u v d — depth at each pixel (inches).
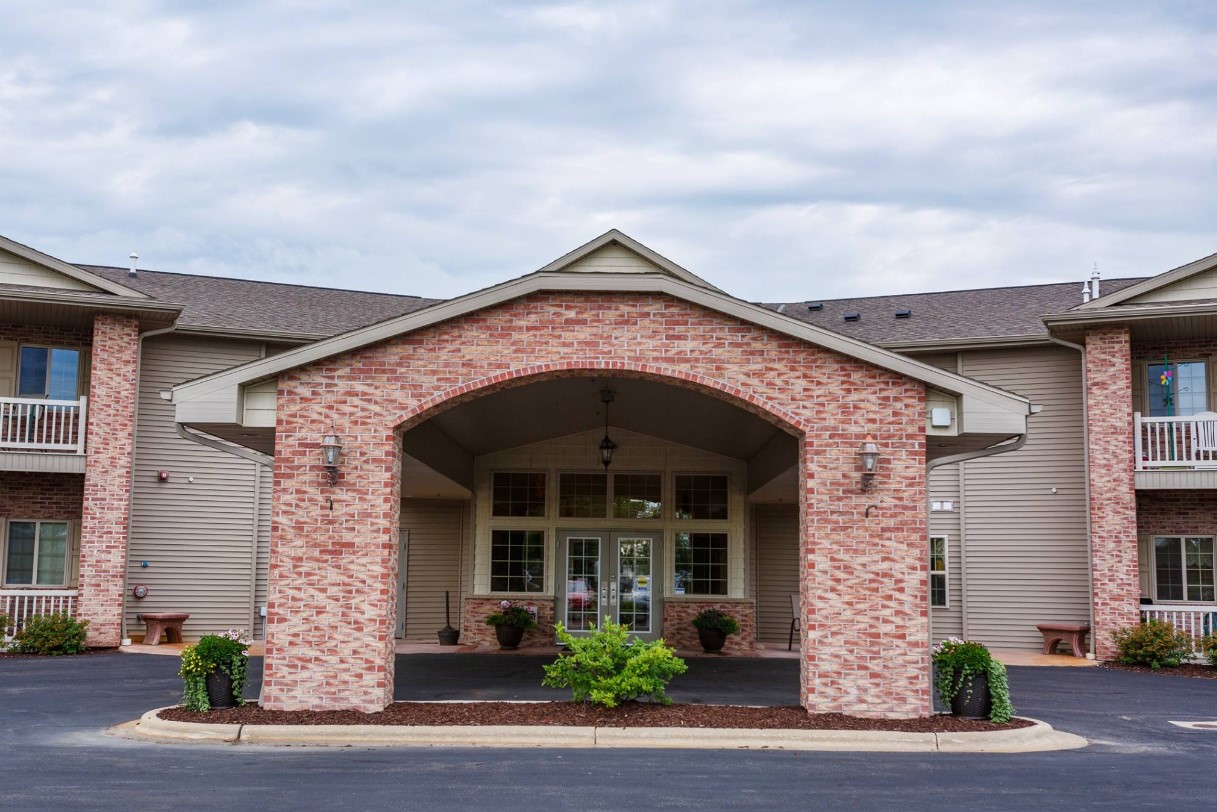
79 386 791.7
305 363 467.5
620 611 831.1
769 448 719.1
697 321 475.2
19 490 773.9
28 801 318.3
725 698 526.6
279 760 382.0
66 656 689.0
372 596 458.0
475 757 389.7
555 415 754.8
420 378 471.2
